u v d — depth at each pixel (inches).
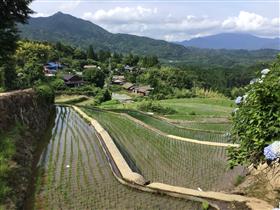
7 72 1424.7
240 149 289.6
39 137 850.1
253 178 486.9
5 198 382.3
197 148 834.2
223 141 951.0
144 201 422.6
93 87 3489.2
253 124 268.2
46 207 408.8
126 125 1250.6
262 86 266.8
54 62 4530.0
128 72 5059.1
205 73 4869.6
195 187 534.3
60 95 2940.5
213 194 416.8
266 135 256.1
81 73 4212.6
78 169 575.2
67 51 5487.2
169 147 845.2
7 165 470.6
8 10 1138.7
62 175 538.6
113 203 417.7
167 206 403.9
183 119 1641.2
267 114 258.4
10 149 527.2
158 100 2984.7
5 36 1121.4
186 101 2795.3
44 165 601.0
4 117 658.2
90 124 1177.4
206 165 667.4
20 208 392.2
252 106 275.1
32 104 1008.9
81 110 1659.7
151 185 466.3
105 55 6097.4
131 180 489.1
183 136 1037.2
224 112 2034.9
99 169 575.2
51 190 466.6
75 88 3248.0
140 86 4062.5
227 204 389.7
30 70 2298.2
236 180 543.8
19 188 435.5
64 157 665.6
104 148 745.0
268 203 383.2
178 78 4242.1
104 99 2819.9
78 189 471.2
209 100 2856.8
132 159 713.6
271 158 205.0
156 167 653.3
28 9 1192.2
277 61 303.1
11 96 783.7
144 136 1008.9
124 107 2285.9
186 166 661.9
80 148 757.9
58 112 1576.0
